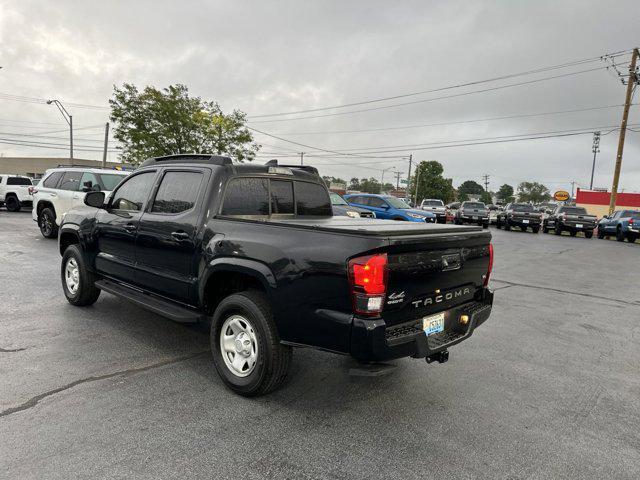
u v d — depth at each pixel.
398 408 3.57
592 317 6.87
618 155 30.09
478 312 3.90
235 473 2.63
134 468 2.63
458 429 3.28
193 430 3.08
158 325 5.30
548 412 3.64
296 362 4.48
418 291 3.30
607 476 2.79
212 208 4.03
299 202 5.05
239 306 3.55
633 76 28.89
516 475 2.75
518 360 4.82
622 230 23.89
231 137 33.47
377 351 2.96
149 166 4.89
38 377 3.80
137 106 30.62
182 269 4.16
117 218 5.00
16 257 9.30
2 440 2.84
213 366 4.21
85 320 5.38
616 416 3.62
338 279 3.04
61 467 2.60
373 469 2.74
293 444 2.97
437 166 85.75
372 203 20.06
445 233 3.61
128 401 3.45
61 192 11.73
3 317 5.38
